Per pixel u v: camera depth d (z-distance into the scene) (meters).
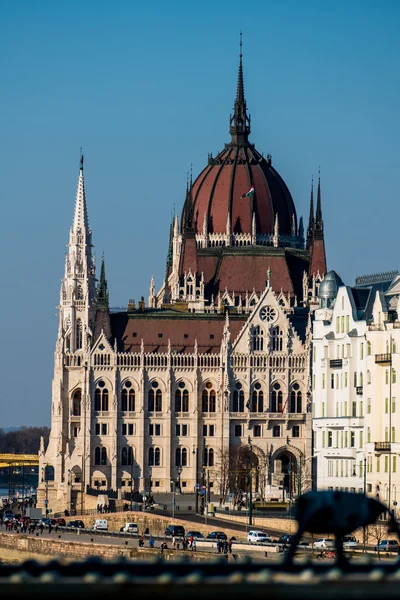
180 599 111.50
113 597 111.44
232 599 111.69
